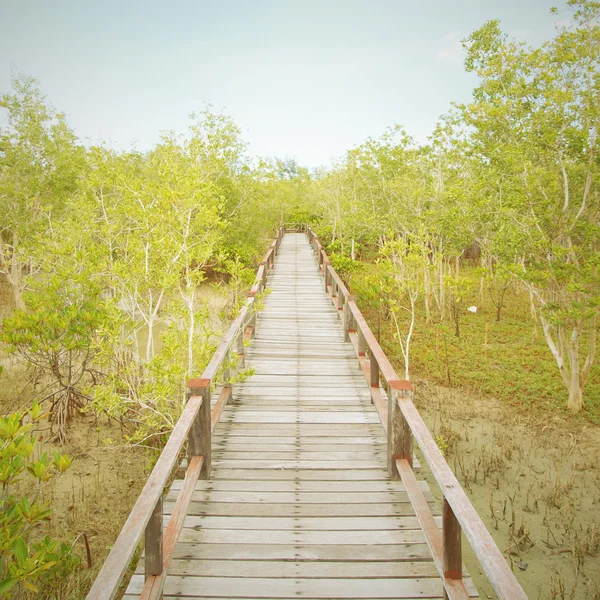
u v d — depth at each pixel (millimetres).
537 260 9320
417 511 3213
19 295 14844
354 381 6945
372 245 25859
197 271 6379
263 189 19688
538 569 5035
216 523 3646
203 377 4242
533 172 8766
